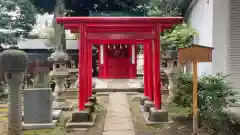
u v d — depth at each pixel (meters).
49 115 7.48
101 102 11.48
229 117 6.86
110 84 16.17
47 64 19.53
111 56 20.33
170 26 8.70
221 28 9.33
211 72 9.38
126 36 7.85
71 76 13.20
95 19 7.66
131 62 20.31
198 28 12.32
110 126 7.51
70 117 8.56
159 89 7.84
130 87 14.75
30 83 13.65
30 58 20.16
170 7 15.49
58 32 13.06
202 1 11.41
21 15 15.07
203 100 6.82
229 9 9.27
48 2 18.09
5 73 5.55
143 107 9.70
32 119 7.43
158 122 7.53
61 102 9.97
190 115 7.95
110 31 8.86
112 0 20.67
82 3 20.80
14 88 5.64
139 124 7.68
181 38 12.12
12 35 14.77
